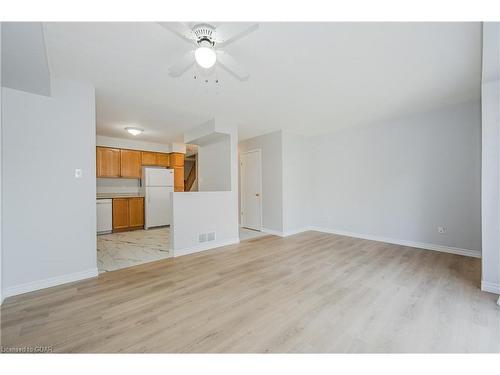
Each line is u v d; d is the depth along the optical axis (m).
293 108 3.50
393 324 1.76
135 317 1.86
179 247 3.53
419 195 3.81
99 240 4.57
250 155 5.68
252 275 2.72
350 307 2.00
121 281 2.56
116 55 2.07
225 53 1.86
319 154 5.32
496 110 2.25
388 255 3.45
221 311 1.95
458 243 3.44
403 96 3.08
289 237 4.72
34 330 1.69
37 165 2.35
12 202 2.22
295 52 2.04
